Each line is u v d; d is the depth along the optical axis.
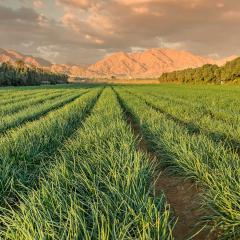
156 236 4.55
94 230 4.61
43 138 11.70
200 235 5.90
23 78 127.94
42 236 4.19
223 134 13.26
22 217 4.89
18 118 18.30
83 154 8.93
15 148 9.68
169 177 9.16
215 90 59.56
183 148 9.24
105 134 11.45
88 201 5.59
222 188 6.16
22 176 7.91
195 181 8.11
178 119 20.17
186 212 6.89
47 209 5.06
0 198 6.91
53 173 7.23
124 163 7.64
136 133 17.45
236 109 22.09
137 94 47.16
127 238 4.47
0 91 62.59
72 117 18.59
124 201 5.15
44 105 26.88
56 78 198.38
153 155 12.05
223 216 5.70
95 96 40.62
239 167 7.24
